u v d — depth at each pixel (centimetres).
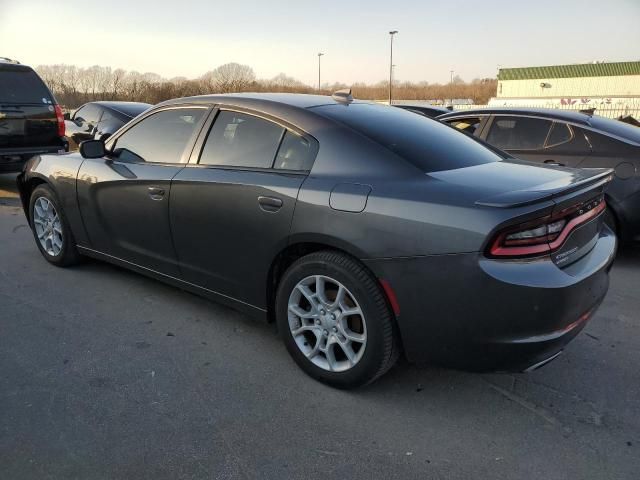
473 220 235
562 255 249
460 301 241
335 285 286
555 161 546
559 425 264
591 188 265
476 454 242
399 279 255
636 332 368
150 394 283
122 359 319
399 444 248
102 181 405
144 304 400
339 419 266
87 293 419
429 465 235
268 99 338
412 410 275
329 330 288
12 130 780
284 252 304
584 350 342
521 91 6019
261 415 268
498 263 233
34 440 244
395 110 366
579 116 562
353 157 287
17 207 747
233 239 324
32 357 319
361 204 265
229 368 312
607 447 248
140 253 395
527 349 238
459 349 250
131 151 401
